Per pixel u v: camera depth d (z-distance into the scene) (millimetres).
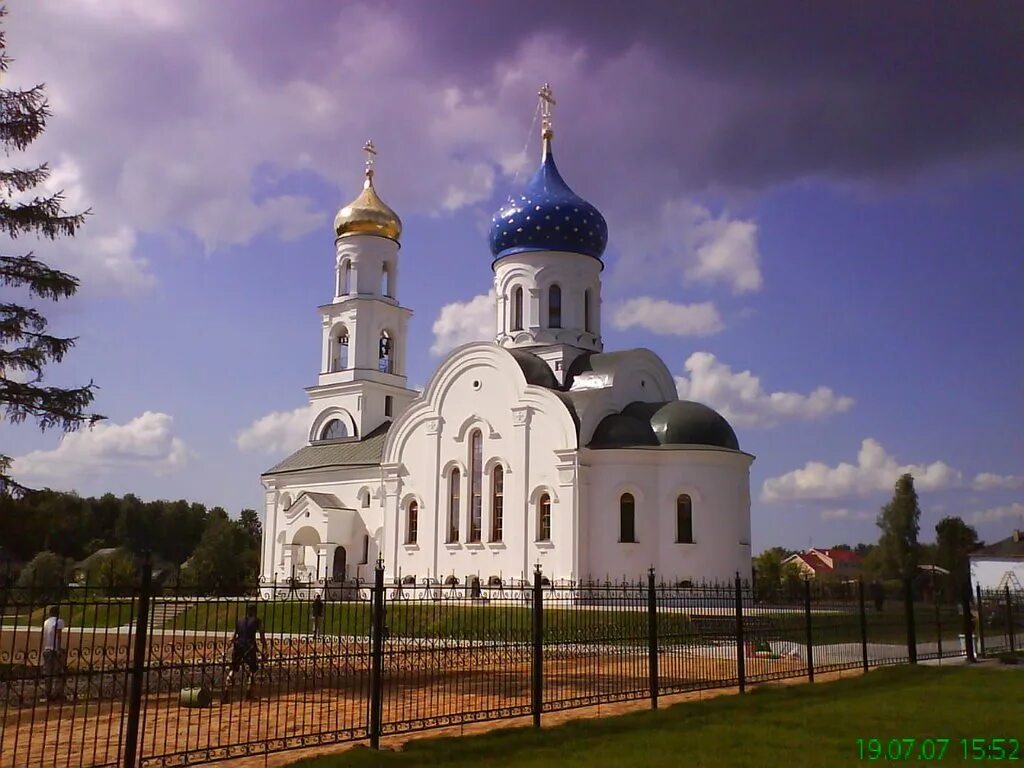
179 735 17797
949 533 109250
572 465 53531
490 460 57656
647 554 52344
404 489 61875
